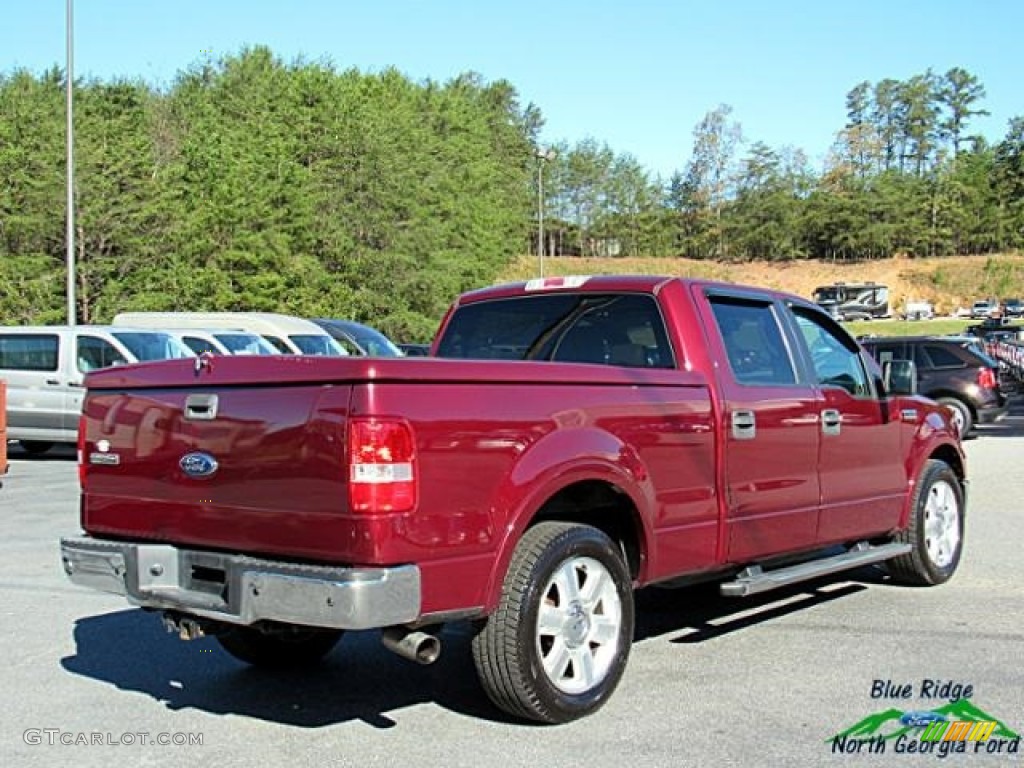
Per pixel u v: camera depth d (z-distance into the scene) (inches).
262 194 1595.7
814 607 285.7
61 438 644.7
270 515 178.5
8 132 1502.2
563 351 251.8
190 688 224.7
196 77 2719.0
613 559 203.2
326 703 213.8
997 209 5231.3
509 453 184.5
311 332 874.1
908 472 297.0
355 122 1872.5
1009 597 295.6
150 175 1637.6
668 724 195.9
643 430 210.7
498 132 3932.1
